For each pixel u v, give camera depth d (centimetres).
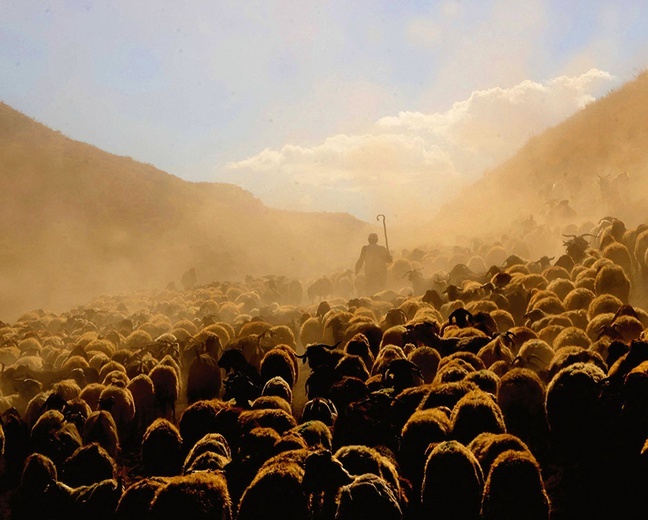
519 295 2247
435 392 1351
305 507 1073
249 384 1644
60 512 1227
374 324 2152
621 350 1430
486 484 1070
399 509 1030
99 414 1550
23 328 3184
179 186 12512
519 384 1351
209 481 1075
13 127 12106
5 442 1628
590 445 1277
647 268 2378
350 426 1327
